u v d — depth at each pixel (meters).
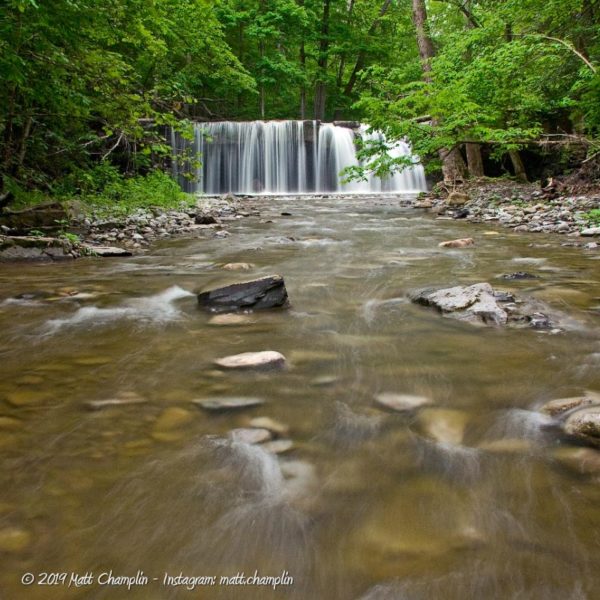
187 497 1.46
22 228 6.83
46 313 3.51
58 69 7.08
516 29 12.55
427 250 6.35
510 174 16.66
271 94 31.02
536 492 1.47
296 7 25.67
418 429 1.86
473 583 1.13
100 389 2.22
